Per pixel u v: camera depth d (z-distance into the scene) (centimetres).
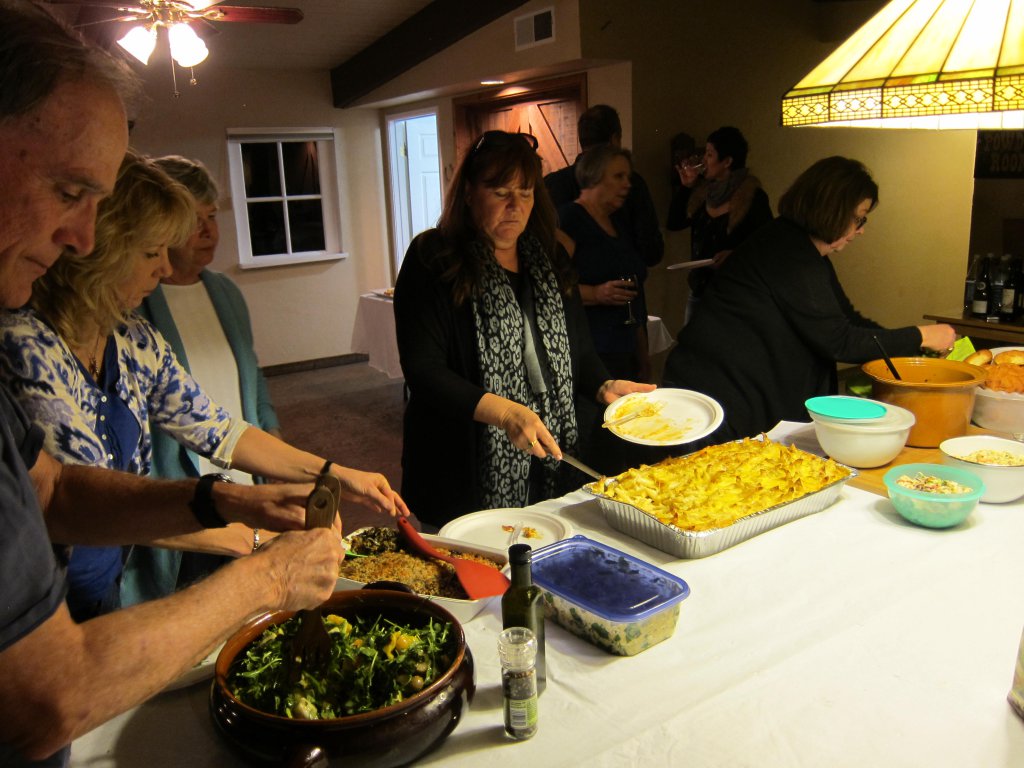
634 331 351
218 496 113
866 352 229
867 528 154
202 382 195
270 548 93
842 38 489
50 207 76
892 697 105
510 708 98
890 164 527
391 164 677
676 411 186
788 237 228
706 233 415
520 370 201
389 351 514
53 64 72
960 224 531
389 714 90
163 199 126
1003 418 199
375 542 144
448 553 140
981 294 378
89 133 75
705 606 129
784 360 234
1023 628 115
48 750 75
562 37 422
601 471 225
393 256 703
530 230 211
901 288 552
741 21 461
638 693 108
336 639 105
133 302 132
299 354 676
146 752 100
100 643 76
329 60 609
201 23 363
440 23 502
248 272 639
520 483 204
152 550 171
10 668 71
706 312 240
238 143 616
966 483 157
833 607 127
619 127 380
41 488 112
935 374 206
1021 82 91
